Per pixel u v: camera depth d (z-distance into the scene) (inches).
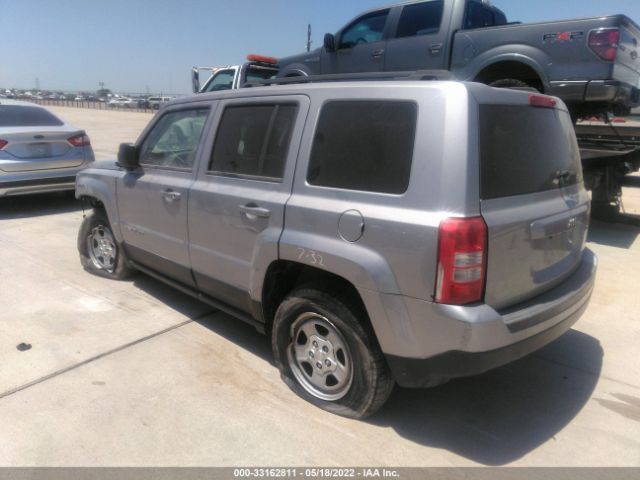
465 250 93.8
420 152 99.3
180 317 171.8
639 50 260.7
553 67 240.2
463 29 272.8
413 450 108.6
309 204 114.8
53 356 144.5
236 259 135.6
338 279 116.3
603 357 148.1
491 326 95.2
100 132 860.0
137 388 129.3
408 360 102.7
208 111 149.4
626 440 112.5
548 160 118.0
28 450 106.7
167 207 157.9
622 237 272.8
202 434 112.4
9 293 190.4
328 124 116.3
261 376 135.9
